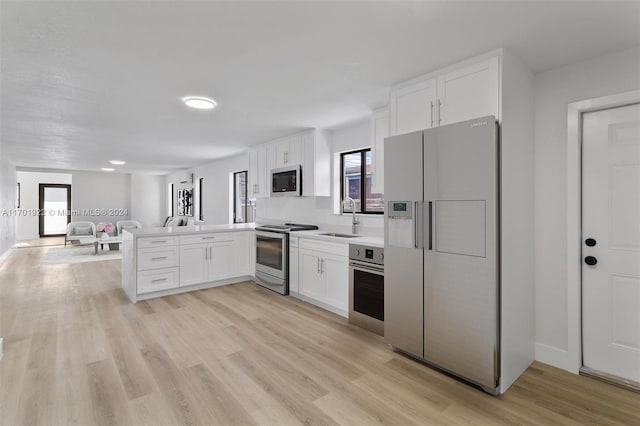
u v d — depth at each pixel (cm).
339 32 195
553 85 244
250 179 566
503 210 211
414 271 247
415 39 203
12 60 228
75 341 279
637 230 214
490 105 215
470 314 214
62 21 181
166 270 415
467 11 173
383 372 233
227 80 266
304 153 442
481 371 209
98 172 1051
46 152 618
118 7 168
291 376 226
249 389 209
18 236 1028
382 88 284
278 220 548
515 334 225
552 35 197
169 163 792
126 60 229
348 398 201
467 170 216
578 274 233
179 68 243
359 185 417
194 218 859
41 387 208
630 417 185
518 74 229
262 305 380
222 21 182
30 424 174
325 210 454
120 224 918
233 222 703
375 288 300
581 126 235
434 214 234
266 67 243
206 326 315
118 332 299
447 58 228
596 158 229
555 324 244
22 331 299
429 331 238
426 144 238
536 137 251
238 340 284
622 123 219
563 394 207
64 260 664
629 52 213
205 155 659
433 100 248
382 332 294
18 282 485
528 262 244
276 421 179
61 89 283
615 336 223
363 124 399
